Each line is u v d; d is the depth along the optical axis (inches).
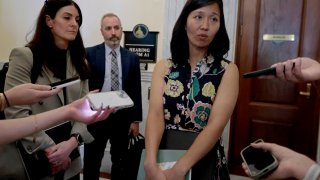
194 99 42.6
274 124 106.7
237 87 43.4
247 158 27.9
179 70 44.8
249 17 105.9
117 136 94.1
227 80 42.9
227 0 103.3
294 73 31.7
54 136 51.0
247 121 109.9
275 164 24.6
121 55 94.9
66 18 55.2
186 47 45.6
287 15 101.9
